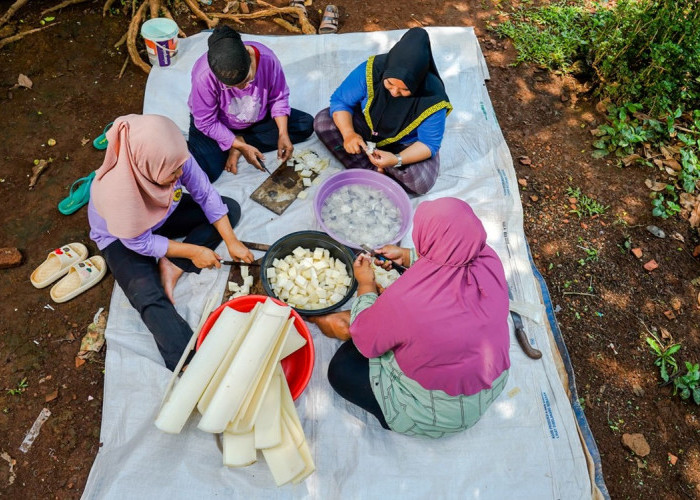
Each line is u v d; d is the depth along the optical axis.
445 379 2.05
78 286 2.84
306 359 2.45
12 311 2.81
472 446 2.49
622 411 2.78
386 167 3.07
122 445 2.40
